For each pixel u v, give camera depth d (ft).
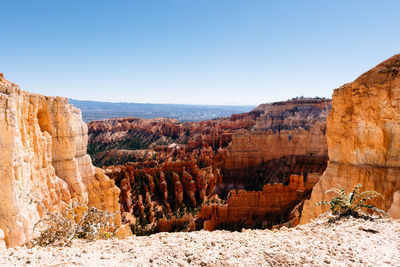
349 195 34.73
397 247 23.56
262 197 179.32
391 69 57.11
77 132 73.51
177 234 28.48
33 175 50.96
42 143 56.59
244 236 27.09
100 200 76.18
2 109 34.42
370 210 52.29
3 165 34.06
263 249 22.86
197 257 21.24
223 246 23.72
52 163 63.05
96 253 22.12
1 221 32.99
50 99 63.93
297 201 177.88
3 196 33.63
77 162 72.23
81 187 66.95
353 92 63.05
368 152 58.44
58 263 19.65
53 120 64.18
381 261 20.94
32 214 41.27
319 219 33.78
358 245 23.98
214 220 175.01
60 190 59.82
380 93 56.44
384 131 55.57
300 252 22.47
